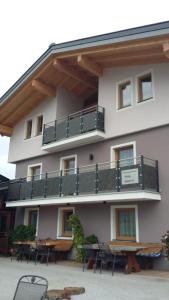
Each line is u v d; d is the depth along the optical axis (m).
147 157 13.26
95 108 15.66
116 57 14.42
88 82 17.73
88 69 15.33
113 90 15.30
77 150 16.59
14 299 5.25
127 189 12.34
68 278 10.03
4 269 12.13
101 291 8.12
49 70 16.94
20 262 14.53
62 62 16.11
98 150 15.39
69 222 14.62
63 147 16.80
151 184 12.29
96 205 14.81
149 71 14.01
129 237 13.30
